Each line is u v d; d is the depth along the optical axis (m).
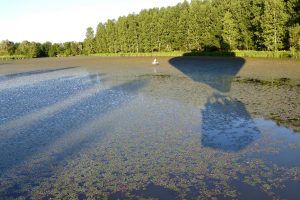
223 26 72.69
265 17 58.72
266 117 15.91
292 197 8.41
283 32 56.81
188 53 78.31
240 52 63.66
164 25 91.75
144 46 100.06
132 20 106.12
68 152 12.59
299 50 50.16
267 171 9.95
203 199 8.55
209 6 78.25
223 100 20.47
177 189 9.16
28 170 11.10
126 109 19.11
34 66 68.12
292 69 35.75
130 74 39.84
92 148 12.84
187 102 20.27
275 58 52.62
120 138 13.84
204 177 9.78
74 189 9.54
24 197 9.26
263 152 11.48
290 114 16.25
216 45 74.81
